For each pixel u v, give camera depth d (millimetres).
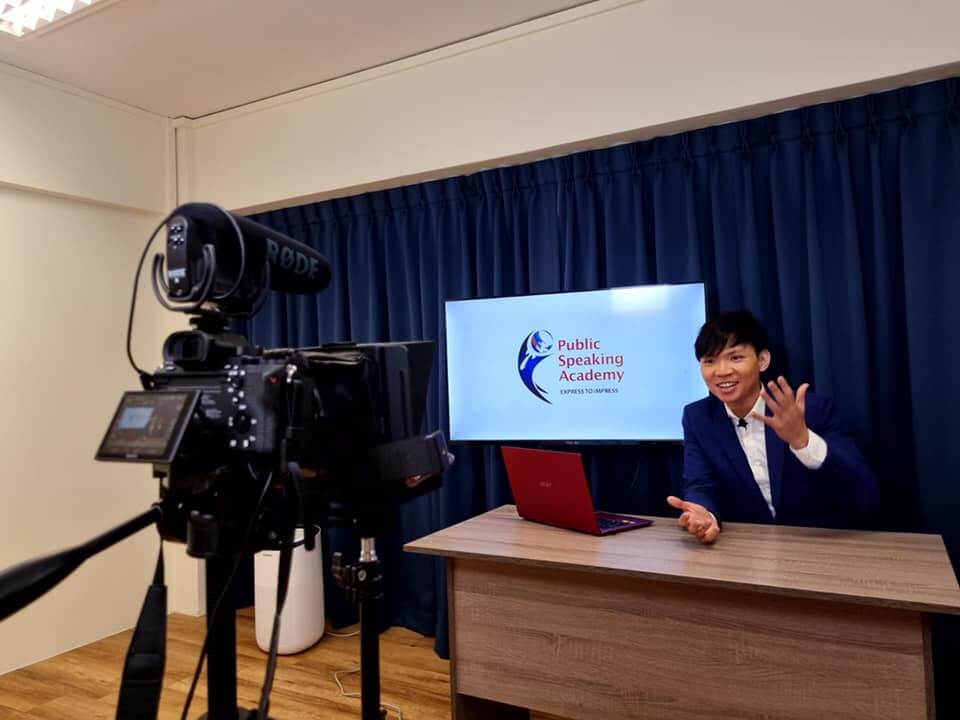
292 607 2766
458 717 1948
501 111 2701
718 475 2080
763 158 2406
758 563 1619
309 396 898
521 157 2715
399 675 2580
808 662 1501
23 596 663
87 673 2678
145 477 3268
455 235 2959
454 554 1840
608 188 2621
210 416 885
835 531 1899
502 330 2646
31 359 2859
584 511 1941
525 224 2830
